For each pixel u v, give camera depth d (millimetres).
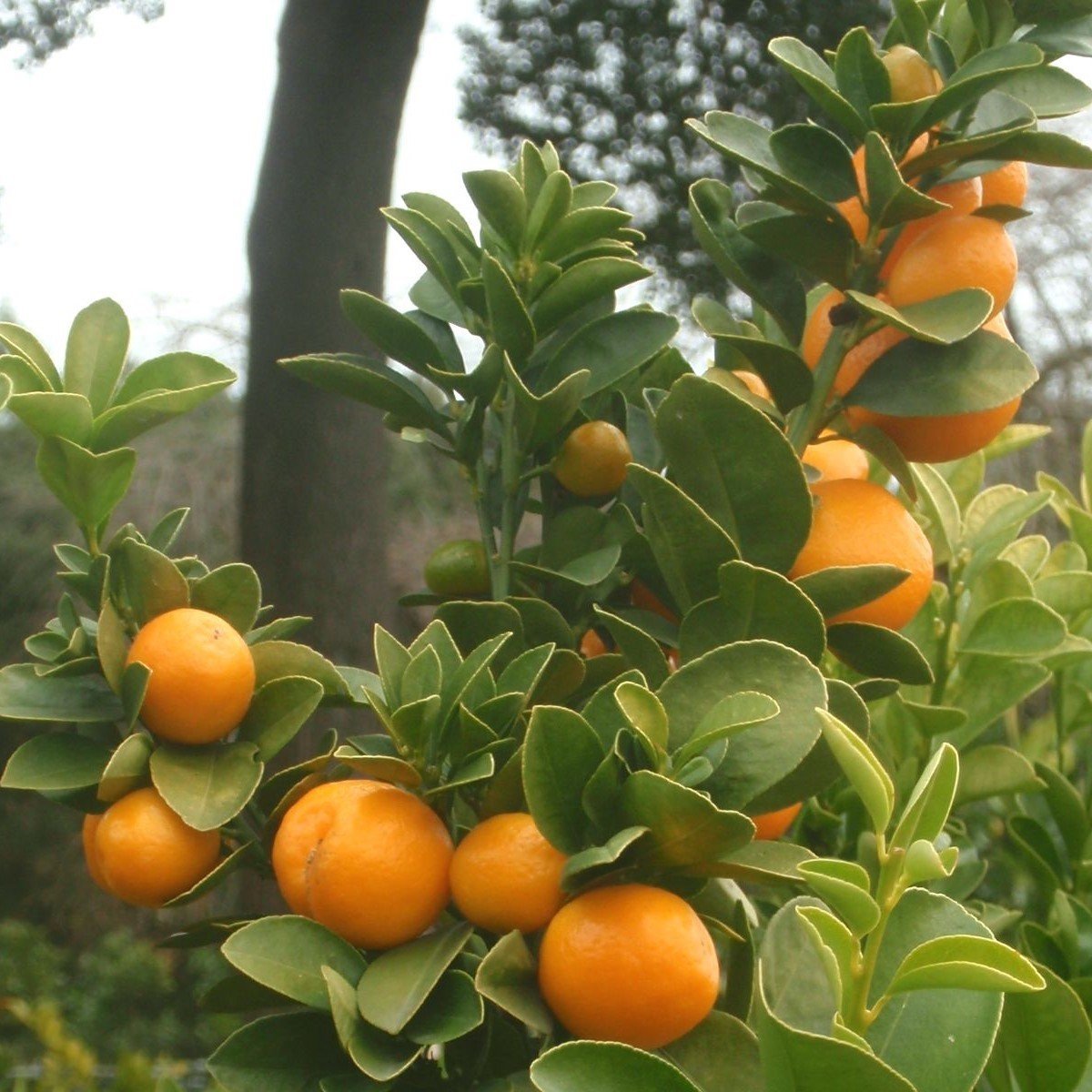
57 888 4422
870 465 735
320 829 492
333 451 1740
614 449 587
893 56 546
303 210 1794
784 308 581
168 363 575
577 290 580
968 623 693
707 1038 486
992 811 814
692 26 2311
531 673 514
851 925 440
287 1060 486
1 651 4324
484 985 458
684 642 524
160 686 518
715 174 2355
